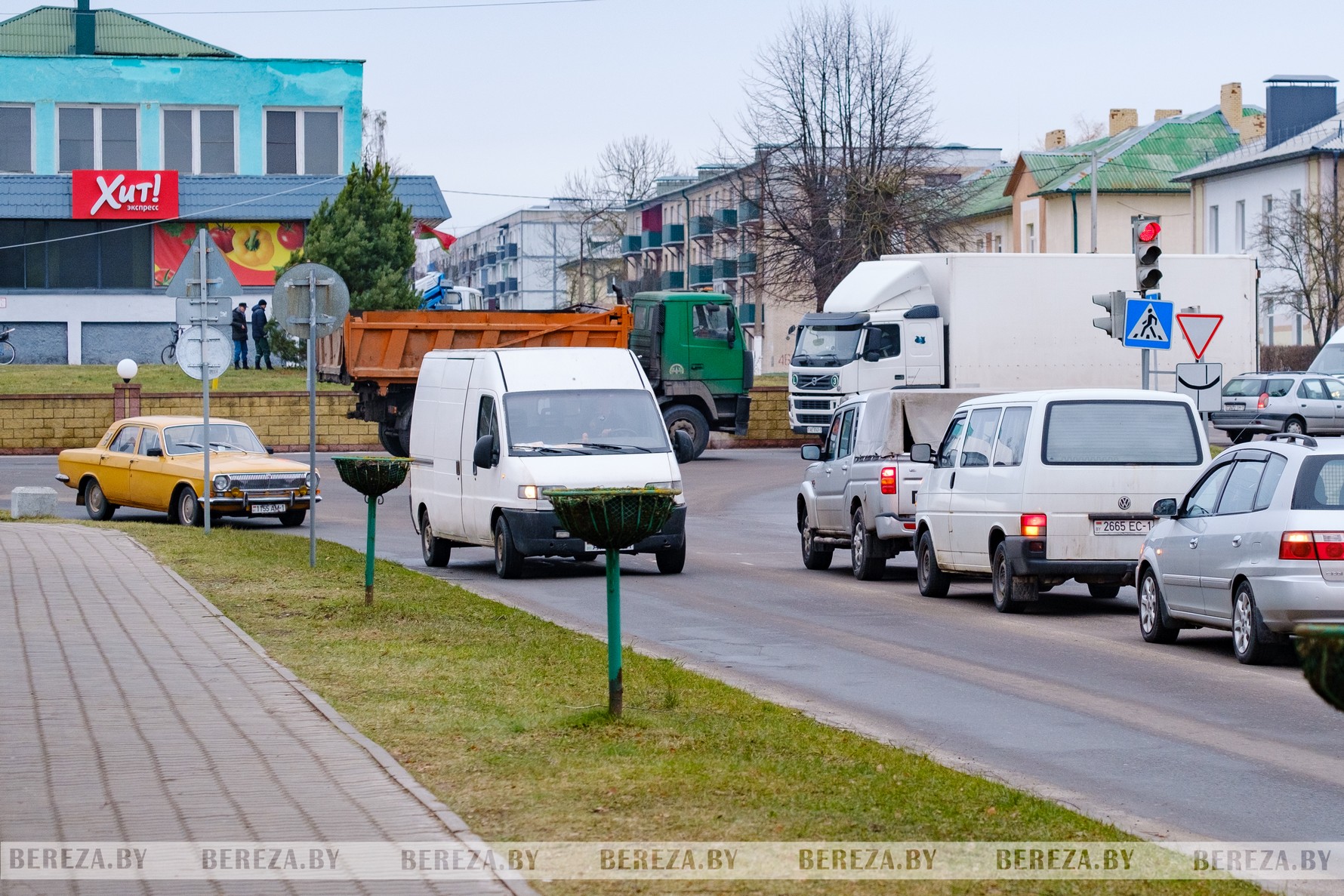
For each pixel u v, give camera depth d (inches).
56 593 1141.7
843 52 4936.0
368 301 3614.7
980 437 1285.7
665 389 2955.2
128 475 1975.9
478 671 838.5
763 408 3599.9
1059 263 2775.6
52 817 509.7
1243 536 952.9
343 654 885.8
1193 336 1913.1
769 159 5029.5
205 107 4441.4
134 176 4264.3
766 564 1633.9
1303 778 642.2
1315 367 3567.9
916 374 2859.3
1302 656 338.6
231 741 632.4
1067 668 940.6
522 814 524.7
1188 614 1016.9
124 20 4827.8
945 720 768.9
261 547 1552.7
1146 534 1192.8
